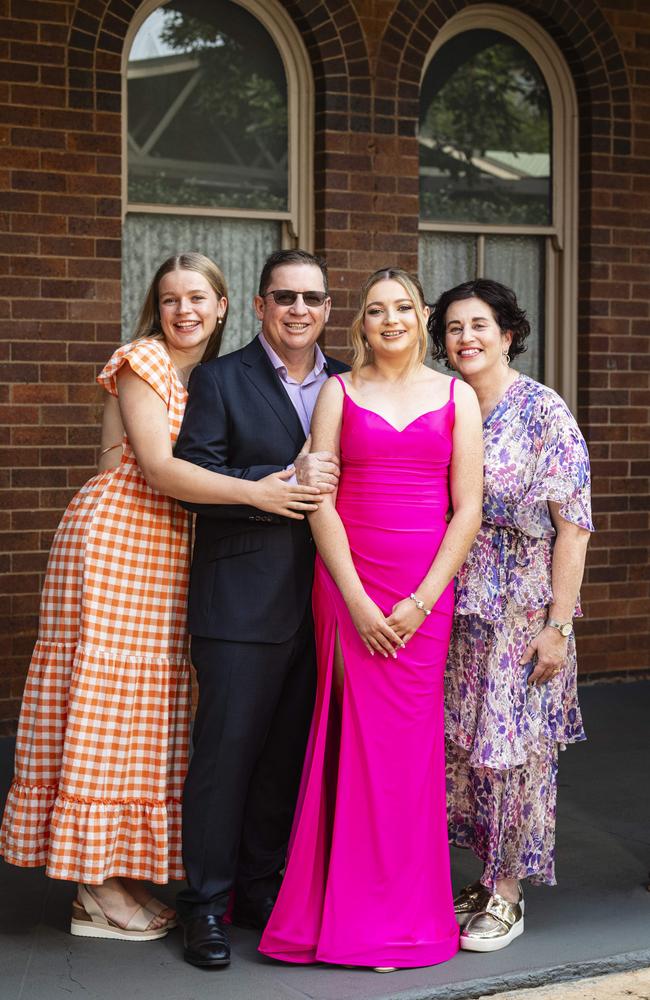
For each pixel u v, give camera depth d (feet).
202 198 21.47
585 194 23.65
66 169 19.83
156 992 11.22
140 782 12.18
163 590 12.28
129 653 12.14
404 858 11.83
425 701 11.89
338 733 12.16
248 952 12.15
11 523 19.72
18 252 19.61
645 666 24.20
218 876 12.02
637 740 20.18
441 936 11.95
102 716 12.04
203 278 12.42
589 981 11.83
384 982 11.43
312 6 21.25
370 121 21.76
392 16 21.74
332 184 21.57
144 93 20.94
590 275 23.59
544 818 12.46
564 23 22.98
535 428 12.19
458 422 11.96
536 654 12.31
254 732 12.09
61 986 11.34
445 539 11.87
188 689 12.55
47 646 12.39
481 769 12.34
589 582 23.62
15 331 19.65
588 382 23.68
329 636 11.86
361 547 11.91
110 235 20.15
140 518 12.23
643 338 24.02
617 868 14.60
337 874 11.74
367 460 11.92
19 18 19.39
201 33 21.18
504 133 23.44
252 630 11.96
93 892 12.42
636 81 23.63
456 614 12.44
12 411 19.67
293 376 12.59
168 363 12.29
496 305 12.34
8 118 19.44
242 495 11.64
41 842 12.39
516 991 11.57
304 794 11.98
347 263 21.75
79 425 20.10
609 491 23.77
